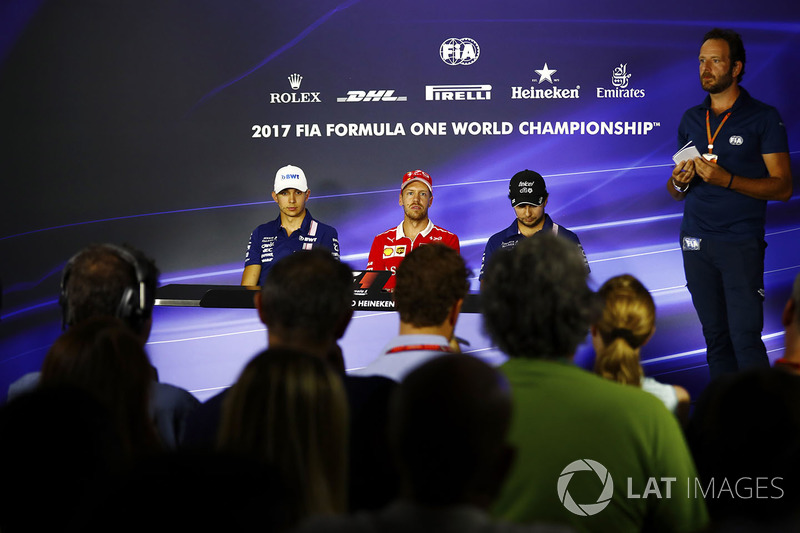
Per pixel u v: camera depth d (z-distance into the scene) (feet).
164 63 52.31
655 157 51.85
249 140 52.39
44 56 52.39
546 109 52.01
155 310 51.34
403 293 18.10
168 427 17.22
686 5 51.37
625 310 19.20
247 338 51.57
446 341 18.02
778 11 51.06
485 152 52.16
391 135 52.24
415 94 52.08
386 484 14.88
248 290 38.47
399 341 17.85
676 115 51.70
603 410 13.25
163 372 51.29
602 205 52.03
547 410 13.33
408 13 51.85
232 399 11.46
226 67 52.24
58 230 52.49
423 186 47.19
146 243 52.54
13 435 8.66
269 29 52.08
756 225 47.34
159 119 52.39
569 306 13.92
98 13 52.37
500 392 9.02
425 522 7.94
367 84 52.08
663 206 51.85
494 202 52.24
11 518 8.57
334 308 15.71
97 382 13.42
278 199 48.47
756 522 8.91
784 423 9.54
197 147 52.39
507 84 51.96
